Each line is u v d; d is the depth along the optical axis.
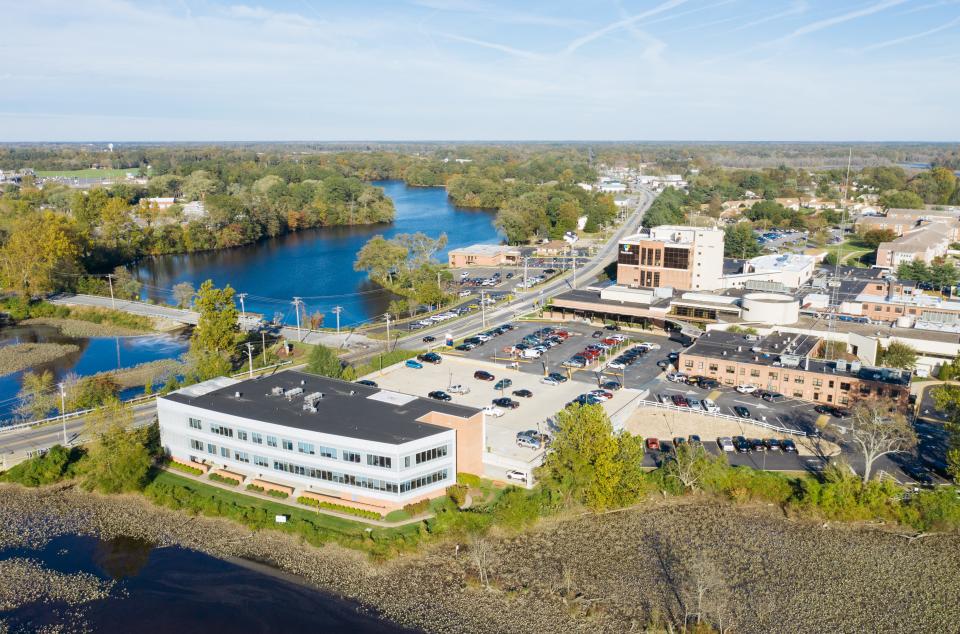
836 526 100.00
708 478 106.31
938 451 118.38
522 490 107.06
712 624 80.25
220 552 95.69
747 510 104.19
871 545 95.50
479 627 81.00
